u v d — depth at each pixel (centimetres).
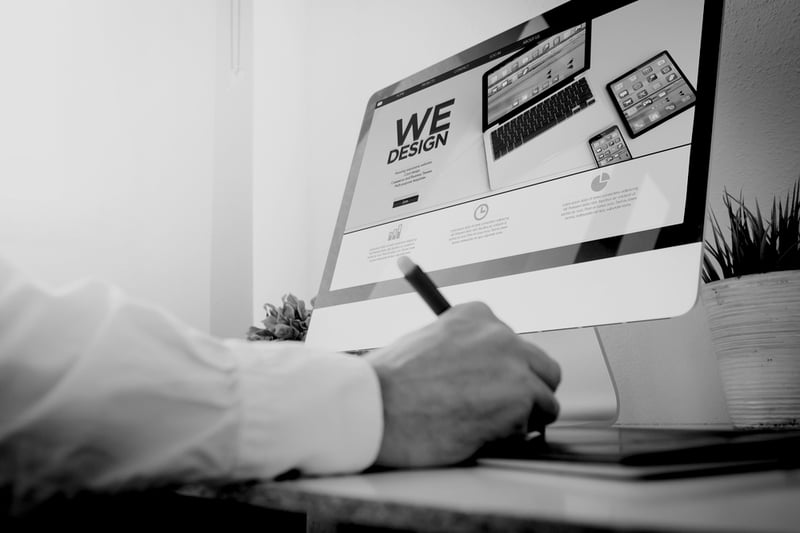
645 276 59
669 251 59
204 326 175
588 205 66
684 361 86
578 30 74
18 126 155
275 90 174
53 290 33
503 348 44
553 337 70
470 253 75
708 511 20
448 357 41
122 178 167
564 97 72
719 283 65
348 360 38
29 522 38
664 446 34
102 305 33
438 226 80
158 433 31
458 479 31
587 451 36
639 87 66
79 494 31
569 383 68
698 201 58
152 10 179
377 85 152
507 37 81
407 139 89
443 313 50
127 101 171
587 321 62
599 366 67
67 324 31
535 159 73
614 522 18
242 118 175
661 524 17
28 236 152
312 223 165
